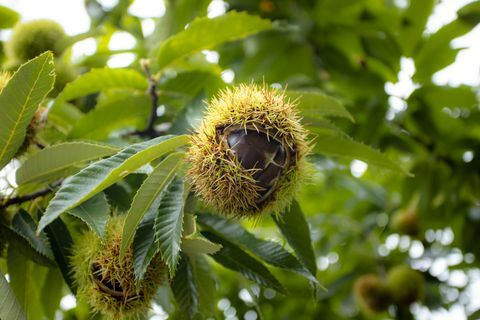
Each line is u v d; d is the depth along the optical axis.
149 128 0.75
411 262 1.14
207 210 0.66
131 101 0.75
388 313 1.11
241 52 1.04
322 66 1.00
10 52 0.78
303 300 1.12
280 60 1.04
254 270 0.63
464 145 0.96
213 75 0.77
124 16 1.02
